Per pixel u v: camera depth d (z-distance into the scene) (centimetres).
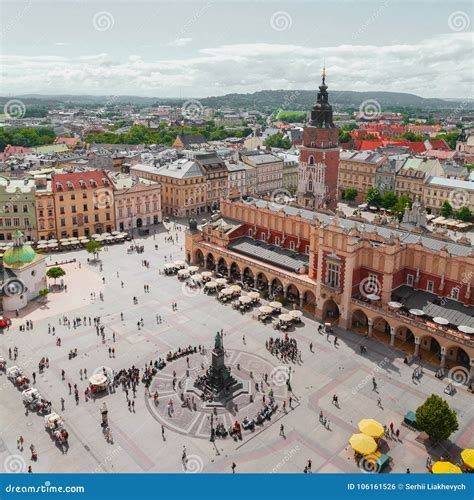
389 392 8050
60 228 16162
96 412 7506
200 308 11119
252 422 7194
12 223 15562
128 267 13788
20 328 10044
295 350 9181
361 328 10219
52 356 9044
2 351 9212
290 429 7162
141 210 18050
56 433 6944
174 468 6388
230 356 9069
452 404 7744
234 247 12912
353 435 6688
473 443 6931
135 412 7512
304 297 11350
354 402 7788
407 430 7169
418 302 9544
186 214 19838
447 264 9375
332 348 9394
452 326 8875
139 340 9662
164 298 11662
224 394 7881
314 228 10712
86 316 10688
